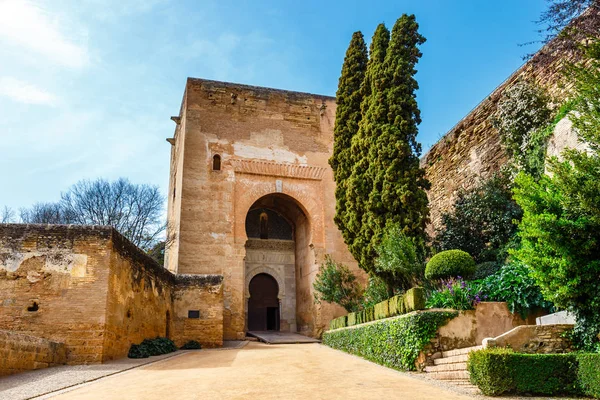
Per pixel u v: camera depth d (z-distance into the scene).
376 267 15.59
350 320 16.97
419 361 10.45
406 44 18.14
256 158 26.88
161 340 16.89
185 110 26.77
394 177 16.44
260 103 28.03
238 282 24.28
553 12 12.07
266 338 22.89
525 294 10.91
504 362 7.70
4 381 9.14
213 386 8.59
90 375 10.12
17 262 12.65
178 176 27.38
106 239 13.12
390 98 17.48
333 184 27.78
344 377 9.77
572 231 8.46
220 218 25.12
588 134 8.62
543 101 16.53
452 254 12.61
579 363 7.69
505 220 16.41
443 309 10.91
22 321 12.23
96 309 12.47
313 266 25.95
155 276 17.69
